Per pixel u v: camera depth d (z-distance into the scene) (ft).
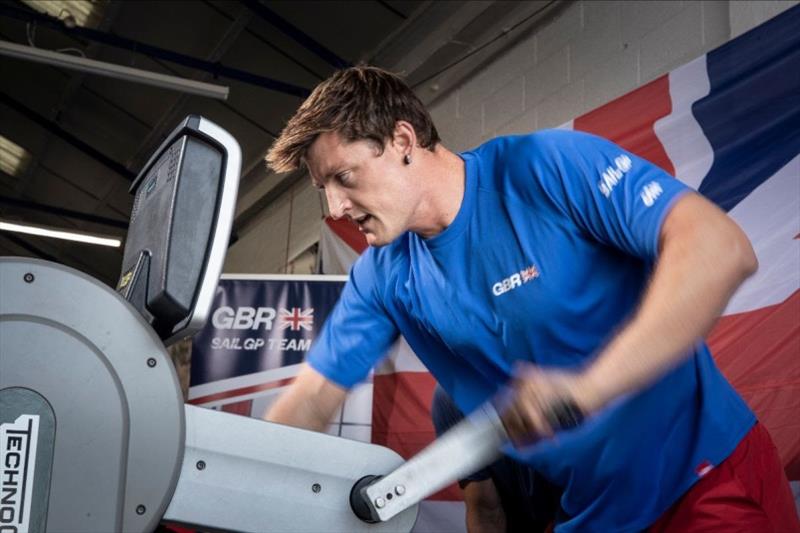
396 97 4.58
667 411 4.80
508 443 3.77
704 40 13.60
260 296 14.89
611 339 4.77
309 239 25.66
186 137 3.82
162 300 3.67
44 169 30.68
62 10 23.44
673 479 4.86
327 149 4.49
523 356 4.91
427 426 13.25
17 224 29.35
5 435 3.35
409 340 5.38
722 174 10.49
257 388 14.57
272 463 3.87
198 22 22.74
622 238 4.41
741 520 4.75
